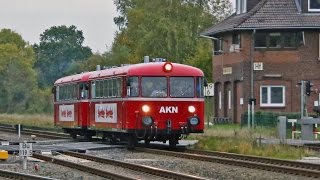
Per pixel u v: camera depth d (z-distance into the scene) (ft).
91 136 139.74
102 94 124.26
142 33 274.77
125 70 115.03
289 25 190.39
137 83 113.29
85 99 133.80
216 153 104.42
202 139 127.03
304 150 105.81
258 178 75.82
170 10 281.33
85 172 81.56
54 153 105.81
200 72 115.75
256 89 193.16
